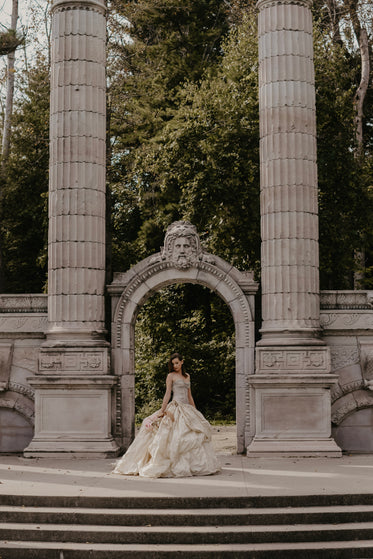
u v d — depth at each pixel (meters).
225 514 10.10
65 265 16.09
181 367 13.41
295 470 13.22
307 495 10.61
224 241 25.69
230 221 25.16
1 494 10.80
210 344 29.59
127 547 9.51
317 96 25.53
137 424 28.95
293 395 15.48
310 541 9.73
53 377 15.55
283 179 16.19
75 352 15.79
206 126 25.19
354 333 16.30
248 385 15.95
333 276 27.44
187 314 30.83
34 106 33.47
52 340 15.99
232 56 27.06
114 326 16.31
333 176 25.33
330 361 15.76
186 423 12.85
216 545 9.59
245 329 16.12
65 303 16.03
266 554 9.34
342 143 25.53
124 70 31.48
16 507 10.63
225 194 24.81
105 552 9.41
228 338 29.08
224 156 24.62
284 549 9.38
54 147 16.52
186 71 33.78
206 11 35.91
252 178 24.81
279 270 15.99
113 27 31.06
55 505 10.65
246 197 24.70
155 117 31.89
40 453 15.29
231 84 25.81
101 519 10.17
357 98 29.64
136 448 12.91
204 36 34.84
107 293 16.62
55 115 16.56
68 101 16.47
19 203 34.12
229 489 11.15
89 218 16.25
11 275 35.25
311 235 16.22
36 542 9.79
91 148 16.44
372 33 31.36
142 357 30.72
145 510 10.37
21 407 16.30
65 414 15.55
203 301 30.30
